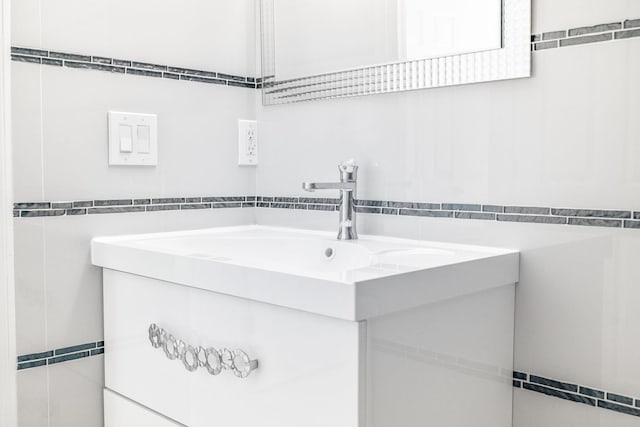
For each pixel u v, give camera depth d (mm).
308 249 1525
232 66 1778
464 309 1162
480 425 1217
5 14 1338
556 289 1229
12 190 1364
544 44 1224
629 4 1119
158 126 1610
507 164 1289
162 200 1629
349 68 1572
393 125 1485
